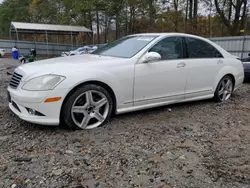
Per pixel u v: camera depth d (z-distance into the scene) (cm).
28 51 2991
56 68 320
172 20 2727
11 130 331
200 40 457
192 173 235
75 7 3459
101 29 3603
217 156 270
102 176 228
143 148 284
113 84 347
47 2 4181
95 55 409
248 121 386
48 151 273
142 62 373
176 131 339
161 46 400
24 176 226
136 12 3109
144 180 223
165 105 433
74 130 330
